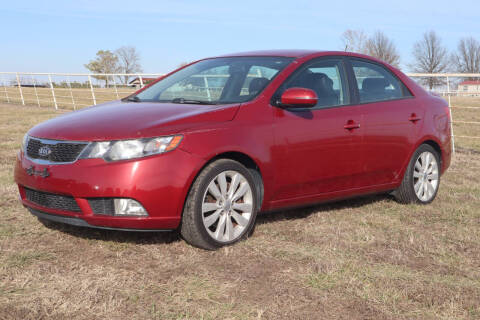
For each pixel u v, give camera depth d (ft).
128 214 11.21
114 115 12.58
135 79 45.98
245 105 12.92
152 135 11.30
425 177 17.65
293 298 9.71
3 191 16.97
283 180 13.39
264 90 13.46
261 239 12.97
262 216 15.14
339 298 9.78
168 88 15.12
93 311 8.95
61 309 8.95
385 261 11.90
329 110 14.52
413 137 16.87
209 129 11.94
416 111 17.07
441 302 9.77
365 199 17.99
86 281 10.00
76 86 62.44
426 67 244.01
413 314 9.27
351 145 14.89
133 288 9.89
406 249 12.82
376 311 9.32
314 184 14.25
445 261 12.09
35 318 8.62
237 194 12.50
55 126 12.45
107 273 10.53
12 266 10.79
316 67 14.87
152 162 11.14
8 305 9.02
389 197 18.35
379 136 15.71
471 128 54.19
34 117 45.32
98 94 57.36
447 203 17.98
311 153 13.89
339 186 14.99
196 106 12.93
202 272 10.80
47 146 11.88
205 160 11.68
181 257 11.59
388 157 16.15
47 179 11.56
